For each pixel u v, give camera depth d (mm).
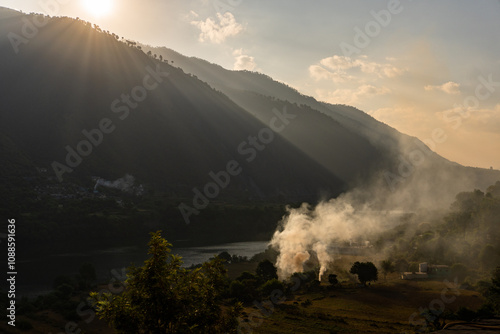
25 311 68750
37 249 148250
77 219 175875
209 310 17297
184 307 16766
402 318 67000
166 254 16891
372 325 63125
